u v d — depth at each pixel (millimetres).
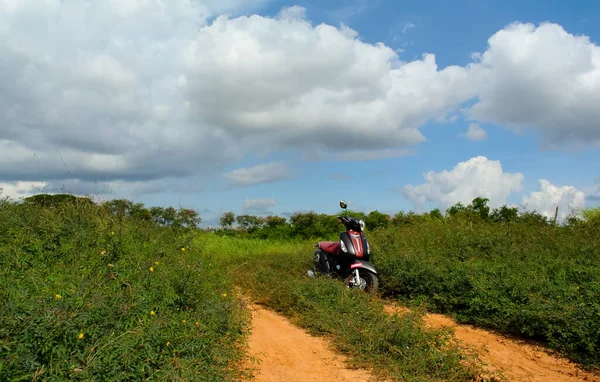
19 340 3232
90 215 8250
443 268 8203
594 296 6043
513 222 12617
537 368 5164
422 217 15141
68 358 3396
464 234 10633
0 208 8375
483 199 15023
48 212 8141
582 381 4793
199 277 6113
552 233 10555
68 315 3623
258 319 7258
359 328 5871
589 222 11789
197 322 4730
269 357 5375
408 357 5012
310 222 20688
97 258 6008
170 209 10117
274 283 8297
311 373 4902
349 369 5031
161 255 6883
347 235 8867
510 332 6523
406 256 9094
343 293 7285
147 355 3854
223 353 4609
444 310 7695
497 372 4895
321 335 6289
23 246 6184
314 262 9609
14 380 2998
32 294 4195
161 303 4898
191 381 3797
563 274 7121
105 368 3443
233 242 17250
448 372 4781
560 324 5812
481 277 7430
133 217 9352
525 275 7406
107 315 4074
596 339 5344
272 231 20891
